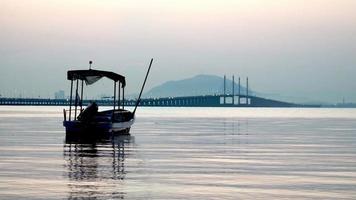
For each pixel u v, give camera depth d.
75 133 87.62
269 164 53.91
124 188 38.78
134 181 41.94
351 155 63.50
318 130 124.44
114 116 93.38
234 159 58.34
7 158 57.69
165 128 128.38
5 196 35.59
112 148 70.69
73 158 58.03
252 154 64.06
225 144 79.06
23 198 35.03
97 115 91.00
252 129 126.94
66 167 50.06
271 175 45.84
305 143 82.25
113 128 91.62
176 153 64.62
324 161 56.94
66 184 40.12
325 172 48.03
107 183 40.78
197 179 43.25
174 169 49.44
